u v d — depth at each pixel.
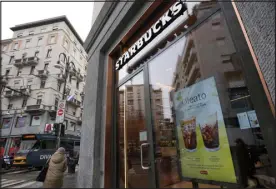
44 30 27.11
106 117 3.69
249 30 1.60
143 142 3.16
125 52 3.84
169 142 2.74
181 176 2.46
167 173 2.62
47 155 10.47
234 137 1.90
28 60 24.69
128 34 3.68
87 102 4.41
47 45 25.98
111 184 3.23
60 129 10.05
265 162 1.58
